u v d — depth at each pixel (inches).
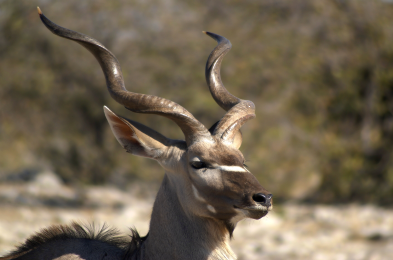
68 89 3169.3
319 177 2679.6
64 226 660.1
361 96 2856.8
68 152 3078.2
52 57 3206.2
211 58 697.0
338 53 2950.3
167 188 613.0
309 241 1393.9
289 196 2632.9
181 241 593.3
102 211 1914.4
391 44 2903.5
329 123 2849.4
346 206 2116.1
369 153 2696.9
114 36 3166.8
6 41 3262.8
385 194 2389.3
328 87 2910.9
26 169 2721.5
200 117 2898.6
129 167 3021.7
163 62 3085.6
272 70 2945.4
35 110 3149.6
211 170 572.4
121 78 624.4
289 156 2746.1
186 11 3245.6
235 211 564.4
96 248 622.2
